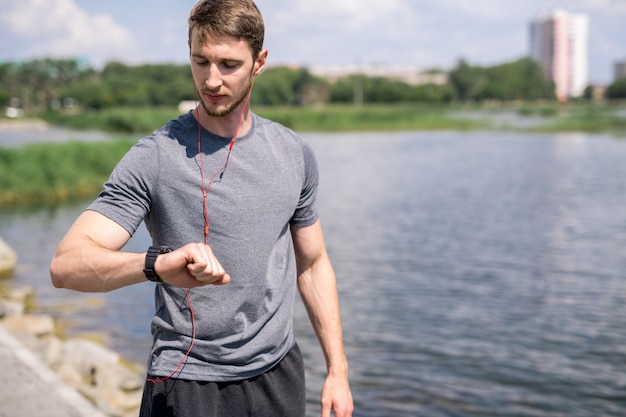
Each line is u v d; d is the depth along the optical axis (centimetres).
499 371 679
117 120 6962
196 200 188
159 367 194
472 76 14675
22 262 1229
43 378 469
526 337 779
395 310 886
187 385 192
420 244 1330
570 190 2155
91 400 544
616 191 2109
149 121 6688
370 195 2097
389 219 1644
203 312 191
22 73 14425
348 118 7350
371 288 1000
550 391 635
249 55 185
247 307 194
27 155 2209
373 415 579
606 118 7344
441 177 2597
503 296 953
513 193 2106
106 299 959
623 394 630
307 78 13062
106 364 593
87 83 13375
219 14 179
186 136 193
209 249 162
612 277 1056
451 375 670
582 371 684
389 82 13750
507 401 609
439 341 766
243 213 191
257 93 11862
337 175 2686
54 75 14812
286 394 205
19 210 1912
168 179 188
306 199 214
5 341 549
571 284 1017
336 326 227
